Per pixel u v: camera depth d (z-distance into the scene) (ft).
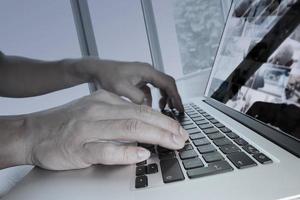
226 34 2.19
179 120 1.73
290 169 0.78
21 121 1.30
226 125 1.39
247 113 1.42
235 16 2.06
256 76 1.45
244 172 0.82
